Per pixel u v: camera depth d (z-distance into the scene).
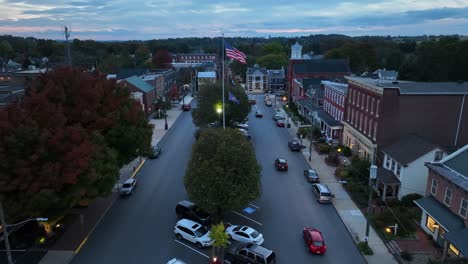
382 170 37.00
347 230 29.59
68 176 24.23
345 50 134.25
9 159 22.80
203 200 28.17
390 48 160.75
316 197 35.56
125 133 32.72
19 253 25.95
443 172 27.89
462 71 80.38
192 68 134.88
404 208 32.50
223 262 25.23
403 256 25.09
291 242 27.78
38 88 29.55
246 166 28.70
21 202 23.12
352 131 49.28
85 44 190.88
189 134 63.03
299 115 78.25
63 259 25.31
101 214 32.34
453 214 26.23
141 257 25.83
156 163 47.03
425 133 40.38
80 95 30.33
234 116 57.03
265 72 129.38
